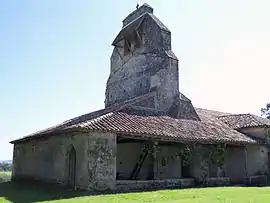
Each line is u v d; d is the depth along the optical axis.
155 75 19.66
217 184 17.36
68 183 14.49
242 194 12.31
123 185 13.59
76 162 13.67
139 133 13.95
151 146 15.65
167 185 15.36
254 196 11.57
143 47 21.23
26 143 20.75
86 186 12.68
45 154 17.53
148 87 19.95
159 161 17.75
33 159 19.20
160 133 14.78
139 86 20.78
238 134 20.16
